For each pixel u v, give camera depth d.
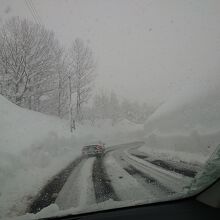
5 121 15.79
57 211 3.88
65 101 33.78
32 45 26.81
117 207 3.76
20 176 9.22
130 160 13.11
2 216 5.11
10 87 25.83
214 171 3.27
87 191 6.52
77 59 33.56
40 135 17.62
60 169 11.32
